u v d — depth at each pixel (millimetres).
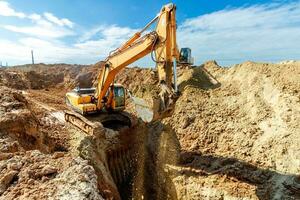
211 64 22797
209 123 15602
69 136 12867
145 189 13898
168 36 9422
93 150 12023
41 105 18281
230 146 13680
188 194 11867
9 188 5902
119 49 12445
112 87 14930
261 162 11906
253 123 14375
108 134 13938
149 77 23625
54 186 5953
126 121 15422
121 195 13117
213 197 11039
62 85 35469
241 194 10523
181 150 14305
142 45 10664
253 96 16328
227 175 11562
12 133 9406
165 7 9445
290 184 10094
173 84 9352
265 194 10258
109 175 11797
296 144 11656
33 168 6645
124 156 14508
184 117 16391
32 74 34531
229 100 17297
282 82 16031
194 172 12359
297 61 18281
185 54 9906
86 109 14094
